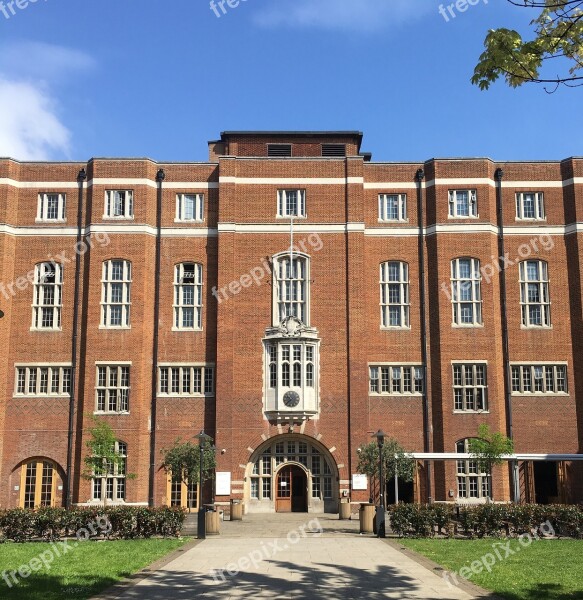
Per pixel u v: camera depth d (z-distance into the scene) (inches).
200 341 1633.9
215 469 1553.9
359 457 1492.4
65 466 1577.3
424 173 1711.4
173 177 1705.2
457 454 1443.2
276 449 1611.7
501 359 1631.4
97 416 1567.4
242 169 1692.9
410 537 1088.2
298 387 1585.9
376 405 1617.9
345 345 1622.8
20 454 1579.7
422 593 653.9
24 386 1610.5
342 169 1699.1
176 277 1663.4
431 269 1664.6
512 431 1605.6
